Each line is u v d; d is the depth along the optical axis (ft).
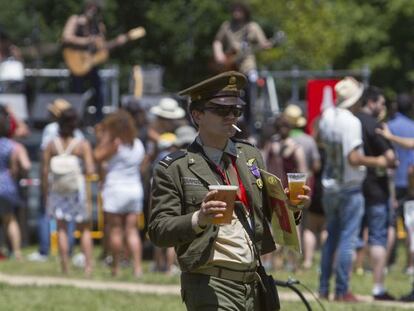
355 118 73.97
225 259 42.34
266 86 129.90
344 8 204.64
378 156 75.82
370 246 78.59
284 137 91.45
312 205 95.30
